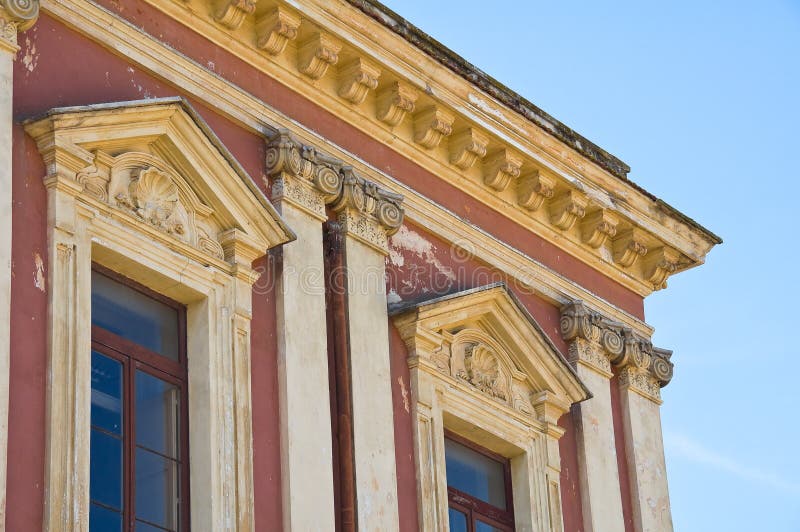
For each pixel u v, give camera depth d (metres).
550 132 21.84
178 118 17.66
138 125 17.33
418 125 20.70
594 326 22.45
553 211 22.33
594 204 22.48
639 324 23.41
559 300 22.22
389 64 20.02
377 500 18.52
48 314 15.99
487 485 20.52
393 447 18.98
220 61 18.89
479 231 21.27
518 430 20.70
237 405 17.52
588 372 22.19
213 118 18.64
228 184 18.05
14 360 15.58
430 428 19.52
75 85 17.23
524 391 21.09
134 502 16.52
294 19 19.22
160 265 17.31
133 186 17.28
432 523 19.02
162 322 17.55
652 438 22.73
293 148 19.08
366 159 20.20
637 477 22.25
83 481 15.60
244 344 17.86
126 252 17.02
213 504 16.89
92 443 16.34
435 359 20.03
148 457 16.88
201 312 17.69
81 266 16.41
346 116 20.08
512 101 21.47
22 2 16.66
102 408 16.58
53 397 15.66
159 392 17.22
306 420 18.11
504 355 20.92
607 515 21.47
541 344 21.09
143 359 17.16
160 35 18.33
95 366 16.67
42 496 15.30
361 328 19.20
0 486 14.87
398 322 19.73
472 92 20.94
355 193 19.61
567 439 21.61
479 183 21.50
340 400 18.72
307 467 17.89
